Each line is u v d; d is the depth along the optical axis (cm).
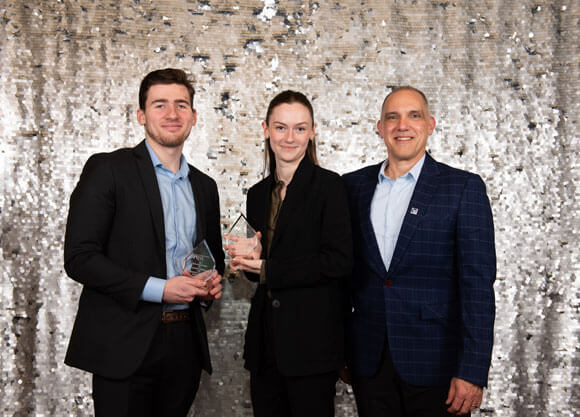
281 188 140
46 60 178
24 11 178
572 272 181
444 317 125
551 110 184
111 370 113
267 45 184
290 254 129
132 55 181
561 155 183
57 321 176
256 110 184
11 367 174
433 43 187
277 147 137
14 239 176
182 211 132
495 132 185
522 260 183
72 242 116
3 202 176
